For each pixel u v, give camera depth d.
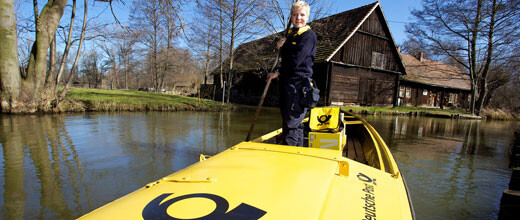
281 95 2.44
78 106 10.77
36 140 5.54
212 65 28.42
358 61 18.42
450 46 19.16
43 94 9.91
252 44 20.91
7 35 8.91
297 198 1.06
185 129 7.44
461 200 3.25
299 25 2.39
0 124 7.35
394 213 1.19
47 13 9.74
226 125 8.48
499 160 5.32
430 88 27.33
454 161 5.14
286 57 2.41
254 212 0.94
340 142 2.56
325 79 16.94
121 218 0.91
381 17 19.11
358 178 1.46
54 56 10.57
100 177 3.53
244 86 23.94
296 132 2.38
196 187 1.13
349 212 1.06
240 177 1.24
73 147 5.07
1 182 3.30
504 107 24.03
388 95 21.11
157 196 1.06
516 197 2.70
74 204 2.76
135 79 53.84
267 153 1.71
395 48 20.16
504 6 15.80
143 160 4.33
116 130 6.93
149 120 9.12
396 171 1.89
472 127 12.02
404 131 9.30
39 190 3.08
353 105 18.61
